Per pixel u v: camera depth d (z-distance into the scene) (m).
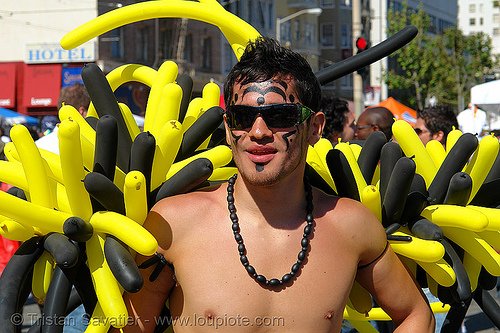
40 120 21.56
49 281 1.92
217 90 2.38
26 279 1.94
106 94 2.09
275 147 1.72
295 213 1.80
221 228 1.78
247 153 1.74
